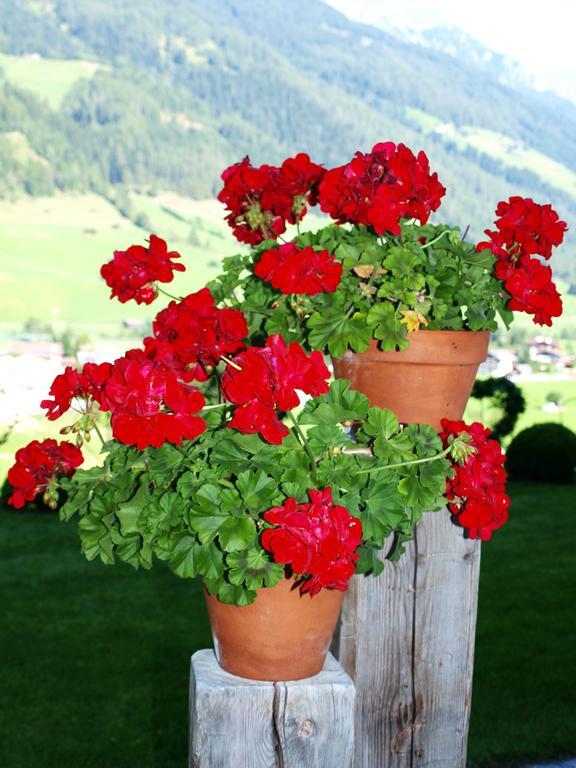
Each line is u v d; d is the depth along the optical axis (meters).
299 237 1.62
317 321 1.47
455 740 1.62
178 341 1.32
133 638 5.03
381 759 1.59
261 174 1.68
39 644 4.89
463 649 1.60
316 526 1.12
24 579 6.29
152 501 1.29
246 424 1.19
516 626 5.23
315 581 1.14
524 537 7.70
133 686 4.26
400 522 1.32
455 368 1.52
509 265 1.55
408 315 1.46
